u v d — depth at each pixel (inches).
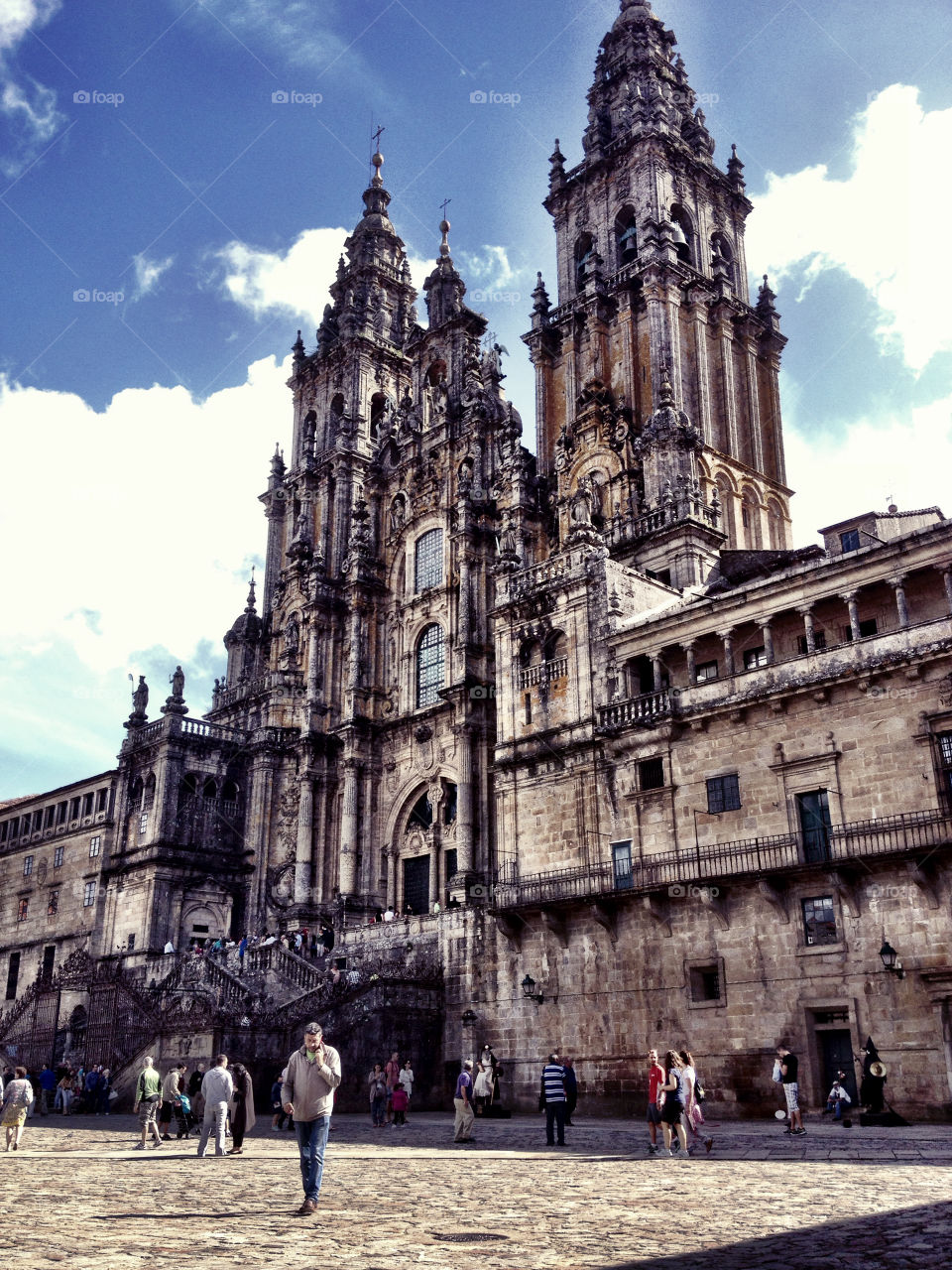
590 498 2240.4
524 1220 524.4
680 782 1579.7
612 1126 1332.4
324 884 2657.5
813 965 1358.3
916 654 1336.1
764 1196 613.6
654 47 2780.5
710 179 2652.6
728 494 2299.5
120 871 2682.1
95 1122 1557.6
